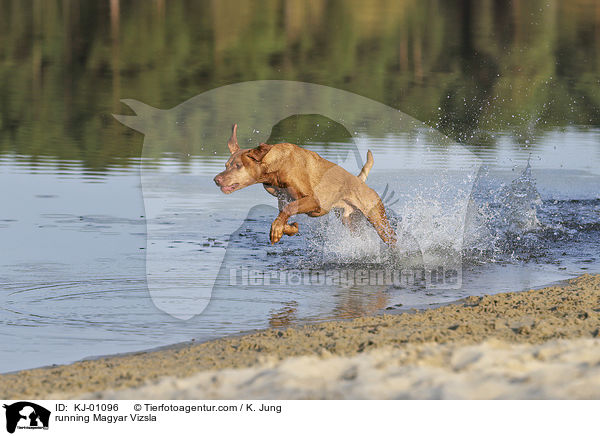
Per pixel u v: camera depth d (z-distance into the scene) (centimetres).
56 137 2250
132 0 5428
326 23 4659
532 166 1980
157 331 897
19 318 934
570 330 802
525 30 4528
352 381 625
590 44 4122
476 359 657
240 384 639
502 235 1419
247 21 4603
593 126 2591
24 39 3934
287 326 916
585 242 1390
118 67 3322
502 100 2920
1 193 1655
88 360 787
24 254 1234
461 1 5791
